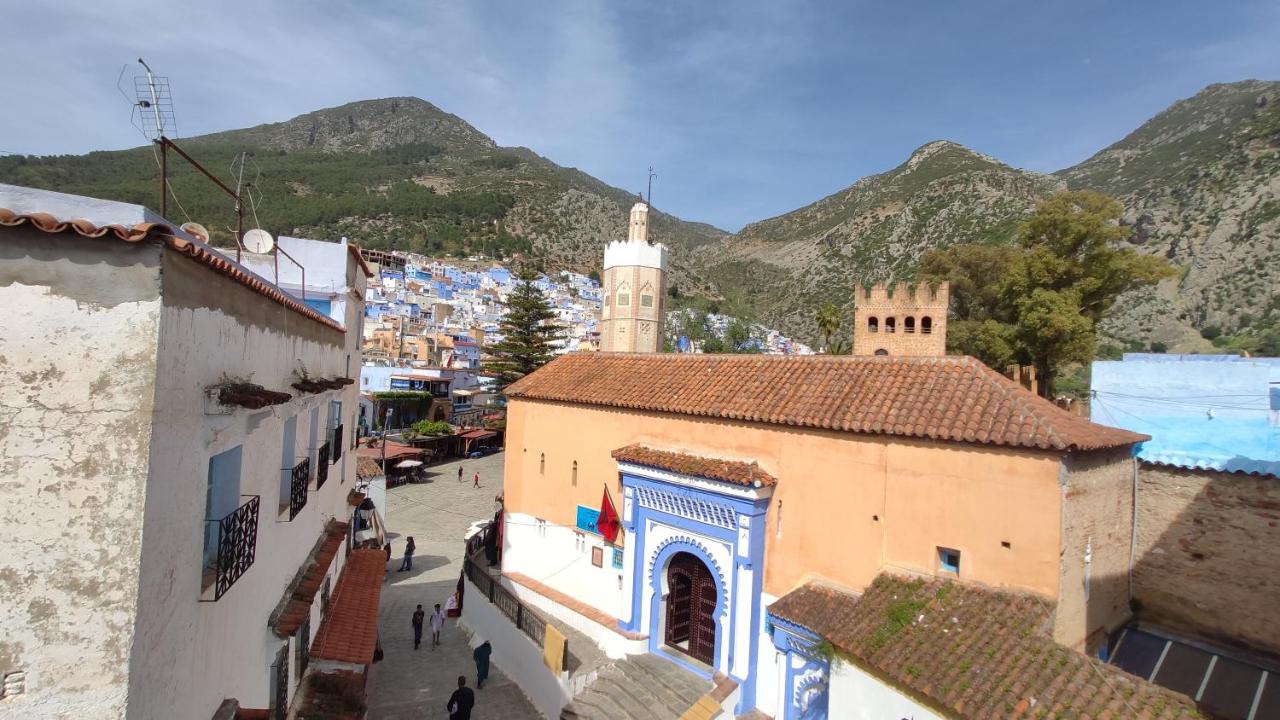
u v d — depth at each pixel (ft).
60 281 17.80
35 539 17.48
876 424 41.98
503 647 61.11
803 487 45.88
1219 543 45.47
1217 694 40.16
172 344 19.51
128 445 18.10
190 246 19.66
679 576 55.42
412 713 51.83
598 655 54.80
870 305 98.84
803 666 42.70
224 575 23.56
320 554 45.93
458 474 156.35
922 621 36.32
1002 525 37.24
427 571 92.12
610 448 59.67
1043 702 29.71
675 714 45.80
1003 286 104.73
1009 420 38.14
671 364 62.54
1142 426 62.18
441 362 246.47
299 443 39.73
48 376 17.67
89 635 17.65
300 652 39.93
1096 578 41.22
